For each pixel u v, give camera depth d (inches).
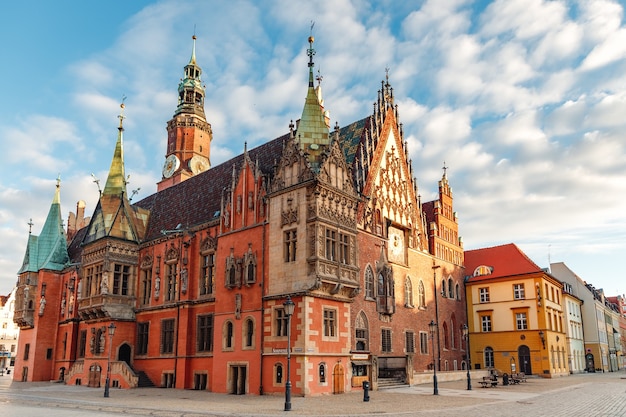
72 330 2349.9
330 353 1455.5
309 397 1336.1
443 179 2561.5
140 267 2149.4
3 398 1364.4
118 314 2046.0
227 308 1658.5
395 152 2134.6
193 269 1895.9
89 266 2196.1
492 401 1184.8
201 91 3253.0
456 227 2598.4
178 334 1851.6
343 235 1582.2
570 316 3014.3
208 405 1151.6
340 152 1635.1
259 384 1481.3
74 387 1927.9
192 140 3107.8
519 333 2458.2
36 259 2647.6
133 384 1830.7
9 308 4857.3
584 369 3189.0
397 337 1926.7
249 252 1626.5
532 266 2527.1
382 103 2114.9
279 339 1459.2
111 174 2305.6
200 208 2066.9
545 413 946.7
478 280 2608.3
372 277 1843.0
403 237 2094.0
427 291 2213.3
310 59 1745.8
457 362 2363.4
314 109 1663.4
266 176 1715.1
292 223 1523.1
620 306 5393.7
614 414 927.0
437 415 924.6
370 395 1355.8
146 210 2372.0
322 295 1467.8
